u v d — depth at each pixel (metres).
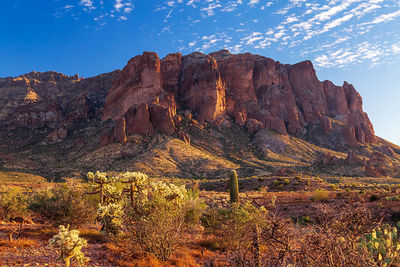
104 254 8.62
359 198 24.80
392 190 31.27
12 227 11.91
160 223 9.01
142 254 8.83
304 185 48.59
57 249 8.88
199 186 61.38
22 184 46.81
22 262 7.53
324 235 4.14
